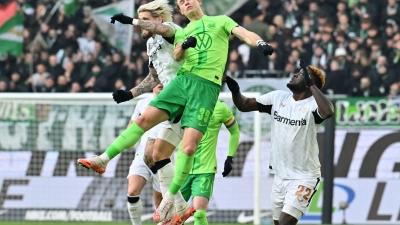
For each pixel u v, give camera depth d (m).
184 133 10.91
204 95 10.84
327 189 18.94
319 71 12.14
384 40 24.91
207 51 10.91
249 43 10.52
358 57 24.47
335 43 24.84
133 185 13.48
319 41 24.94
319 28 25.25
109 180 20.31
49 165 20.53
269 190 20.64
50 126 20.50
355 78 24.22
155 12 11.89
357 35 25.28
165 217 11.09
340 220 20.03
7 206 20.45
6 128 20.48
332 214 19.69
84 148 20.53
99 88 25.20
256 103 12.30
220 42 11.01
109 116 20.52
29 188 20.47
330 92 23.50
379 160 20.20
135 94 12.13
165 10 11.97
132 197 13.49
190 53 10.93
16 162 20.52
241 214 20.08
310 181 11.82
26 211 20.41
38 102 20.47
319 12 25.45
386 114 20.84
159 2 11.95
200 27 11.02
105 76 25.31
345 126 20.95
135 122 10.78
